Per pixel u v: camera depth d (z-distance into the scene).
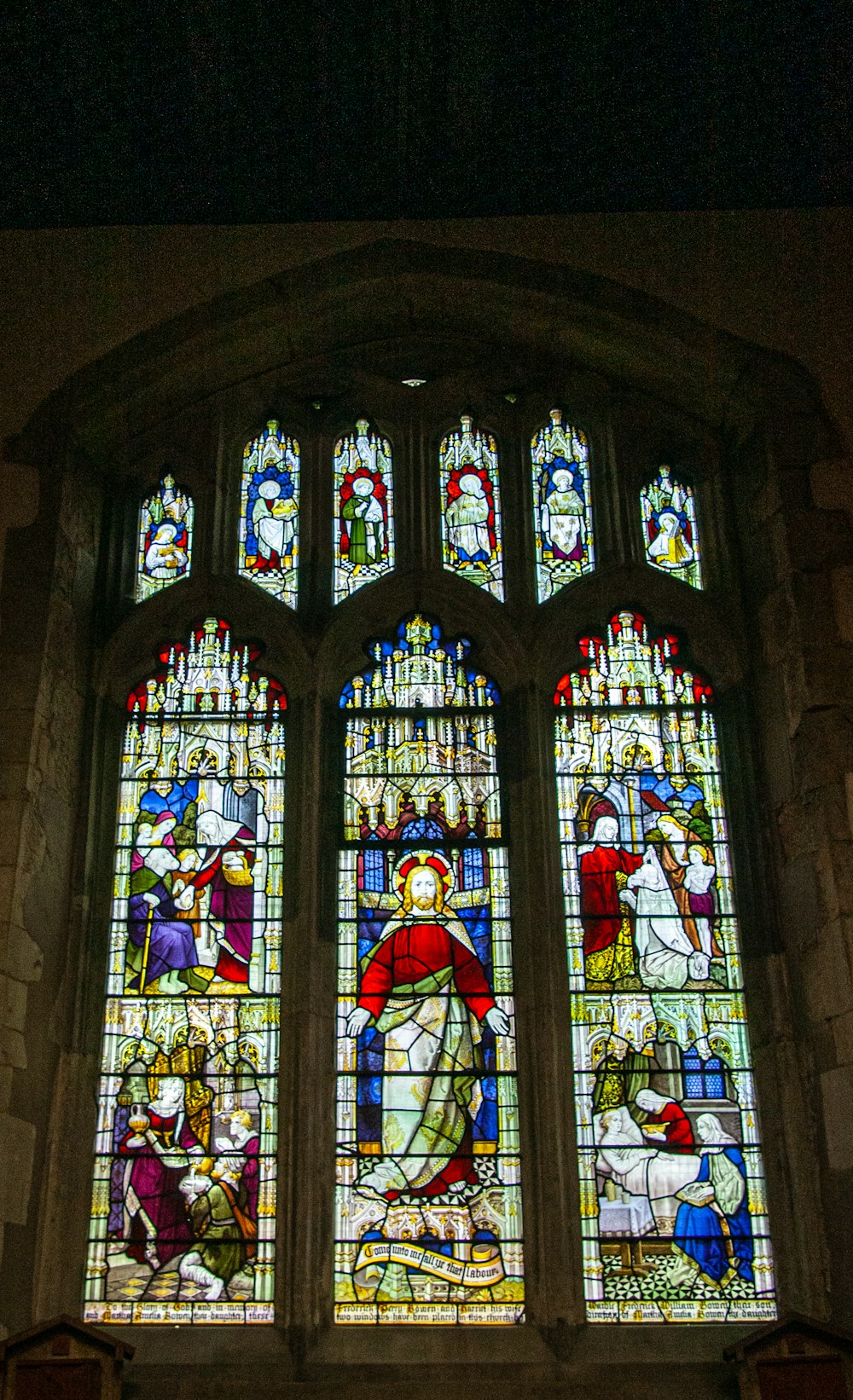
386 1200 6.95
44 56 7.40
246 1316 6.67
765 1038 7.14
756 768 7.71
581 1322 6.59
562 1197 6.79
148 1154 7.01
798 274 8.18
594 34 7.39
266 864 7.66
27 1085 6.67
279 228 8.39
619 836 7.70
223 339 8.33
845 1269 6.42
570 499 8.57
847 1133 6.52
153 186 8.14
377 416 8.73
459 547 8.44
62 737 7.47
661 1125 7.05
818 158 8.04
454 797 7.83
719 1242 6.82
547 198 8.30
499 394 8.73
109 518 8.39
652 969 7.38
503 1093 7.14
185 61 7.47
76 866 7.43
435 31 7.35
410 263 8.35
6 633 7.34
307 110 7.75
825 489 7.68
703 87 7.68
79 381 8.02
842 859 6.86
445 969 7.41
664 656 8.15
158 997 7.34
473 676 8.13
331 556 8.41
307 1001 7.16
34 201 8.18
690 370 8.26
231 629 8.21
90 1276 6.76
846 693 7.21
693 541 8.47
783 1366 6.04
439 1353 6.52
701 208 8.36
